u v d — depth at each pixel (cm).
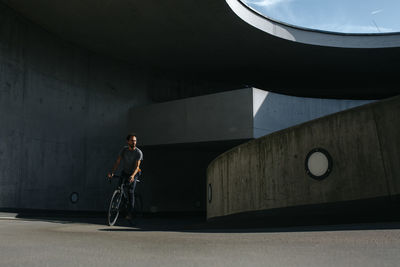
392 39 1836
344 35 1816
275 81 2311
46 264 170
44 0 1281
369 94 2608
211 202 867
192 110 1609
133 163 590
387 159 443
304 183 531
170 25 1506
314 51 1839
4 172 1231
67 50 1588
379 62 2016
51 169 1441
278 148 583
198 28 1538
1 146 1226
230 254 195
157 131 1709
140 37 1606
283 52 1834
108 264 169
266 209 601
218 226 618
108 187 1689
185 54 1817
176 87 2092
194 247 228
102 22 1456
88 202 1595
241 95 1470
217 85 2286
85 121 1634
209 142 1565
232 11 1395
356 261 165
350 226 366
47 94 1455
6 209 1183
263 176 615
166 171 1953
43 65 1448
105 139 1709
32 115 1371
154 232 382
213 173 855
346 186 478
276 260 174
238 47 1752
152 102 1962
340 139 491
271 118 1473
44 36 1469
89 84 1681
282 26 1667
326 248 207
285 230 371
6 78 1264
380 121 454
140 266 164
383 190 443
